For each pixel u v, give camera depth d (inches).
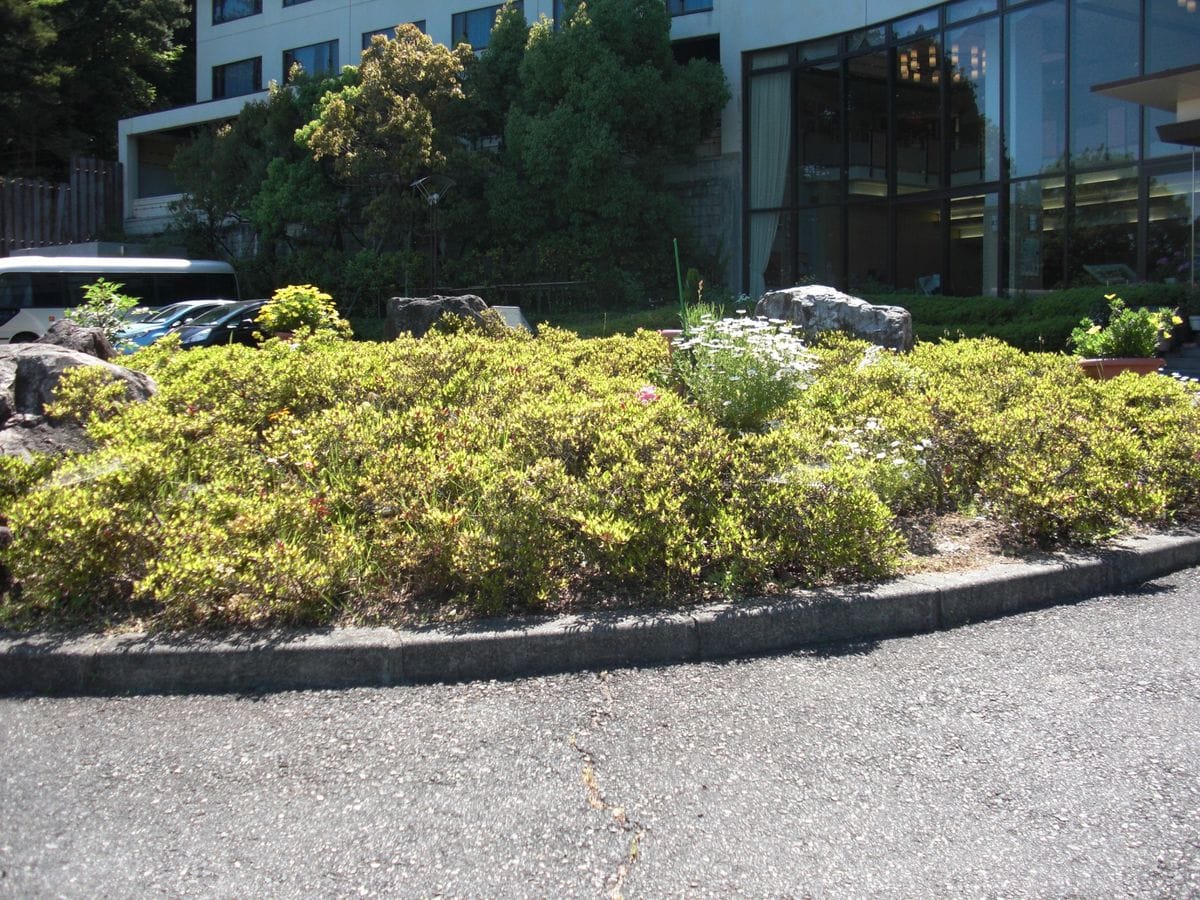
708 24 1013.2
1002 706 146.9
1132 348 415.5
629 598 181.3
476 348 315.9
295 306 442.6
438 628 167.2
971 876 104.7
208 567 167.8
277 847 111.0
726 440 209.6
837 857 108.3
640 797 121.3
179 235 1261.1
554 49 939.3
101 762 132.3
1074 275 749.9
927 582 188.5
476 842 111.7
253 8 1337.4
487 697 153.3
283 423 235.8
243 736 140.0
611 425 218.4
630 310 925.8
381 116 959.0
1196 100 638.5
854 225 936.3
